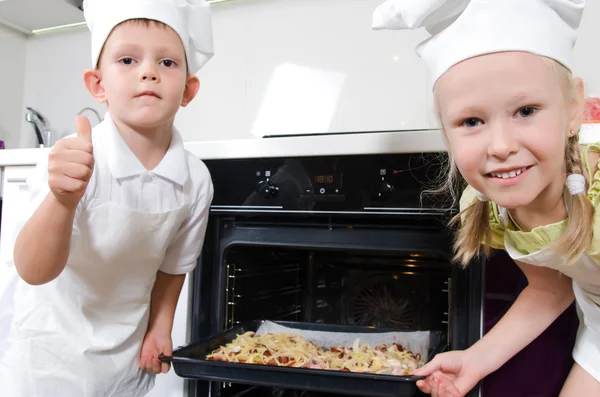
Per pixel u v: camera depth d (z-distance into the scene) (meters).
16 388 0.80
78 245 0.77
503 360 0.81
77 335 0.80
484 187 0.63
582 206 0.66
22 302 0.82
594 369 0.79
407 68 1.39
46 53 1.86
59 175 0.64
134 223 0.78
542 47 0.60
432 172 0.87
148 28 0.75
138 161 0.79
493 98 0.59
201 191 0.87
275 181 0.96
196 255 0.91
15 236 0.83
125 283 0.83
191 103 1.62
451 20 0.67
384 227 0.92
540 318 0.82
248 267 1.09
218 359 0.87
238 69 1.56
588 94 1.22
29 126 1.86
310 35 1.49
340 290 1.20
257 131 1.53
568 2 0.63
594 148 0.72
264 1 1.54
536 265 0.77
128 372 0.85
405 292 1.13
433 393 0.77
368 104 1.42
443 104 0.64
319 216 0.94
